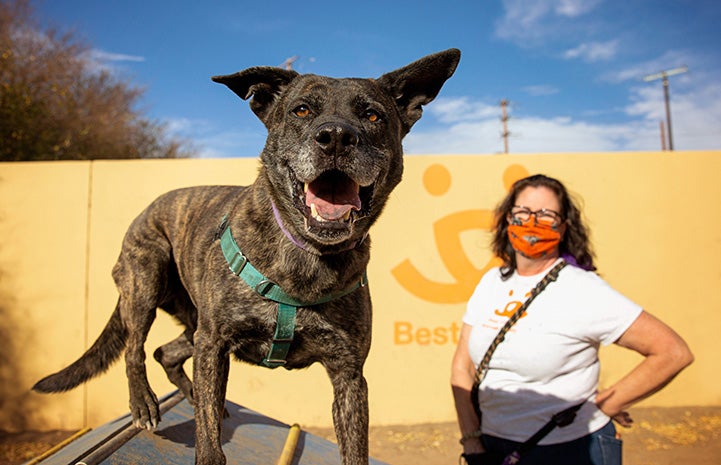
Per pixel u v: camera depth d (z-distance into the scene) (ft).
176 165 21.62
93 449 8.18
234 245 8.05
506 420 8.75
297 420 21.26
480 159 21.98
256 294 7.89
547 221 9.10
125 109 57.77
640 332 8.29
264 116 9.59
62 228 21.50
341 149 7.66
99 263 21.43
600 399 8.47
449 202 21.81
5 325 21.25
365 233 8.46
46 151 42.01
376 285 21.53
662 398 22.11
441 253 21.70
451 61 9.52
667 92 113.60
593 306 8.46
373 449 19.39
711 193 22.43
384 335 21.49
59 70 47.47
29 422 21.20
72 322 21.29
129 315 10.50
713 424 20.45
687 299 22.17
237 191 9.92
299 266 7.83
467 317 10.15
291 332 8.04
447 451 19.19
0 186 21.52
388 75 9.52
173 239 10.53
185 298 11.27
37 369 21.21
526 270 9.43
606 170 22.20
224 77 9.00
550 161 22.07
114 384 21.27
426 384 21.52
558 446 8.34
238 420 10.90
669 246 22.24
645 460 17.92
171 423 9.96
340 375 8.48
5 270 21.39
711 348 22.09
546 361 8.48
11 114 39.11
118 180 21.62
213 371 8.05
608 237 22.08
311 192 7.89
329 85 8.75
